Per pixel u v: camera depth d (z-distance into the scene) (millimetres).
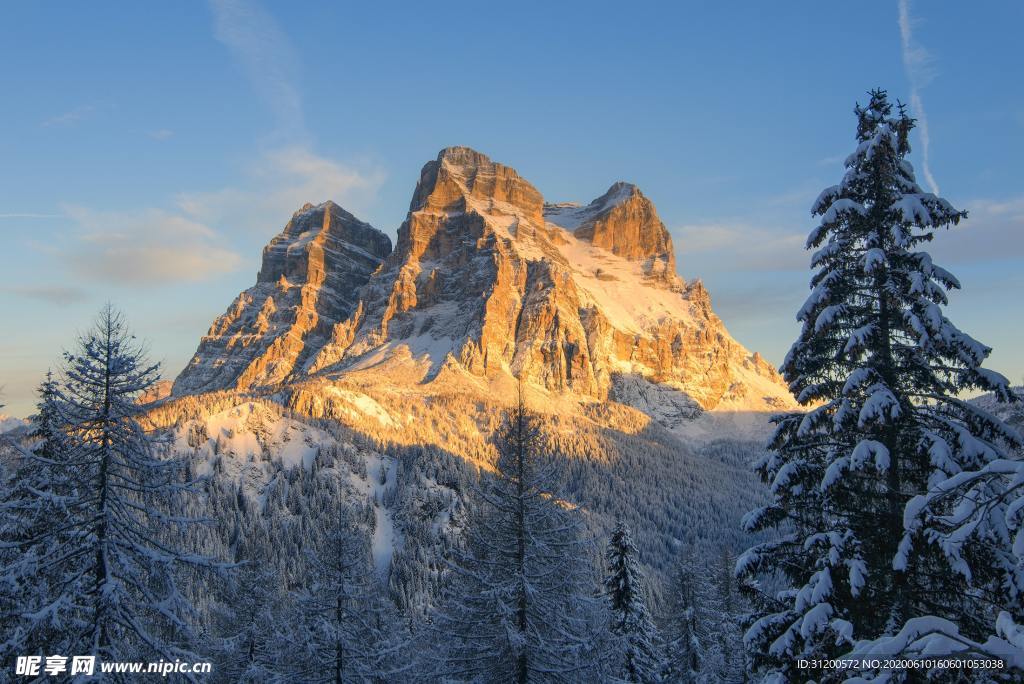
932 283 16672
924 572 15961
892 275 17375
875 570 16266
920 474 16938
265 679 38656
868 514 16953
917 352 17047
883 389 16188
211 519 20031
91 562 18797
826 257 18172
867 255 16859
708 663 47875
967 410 16516
